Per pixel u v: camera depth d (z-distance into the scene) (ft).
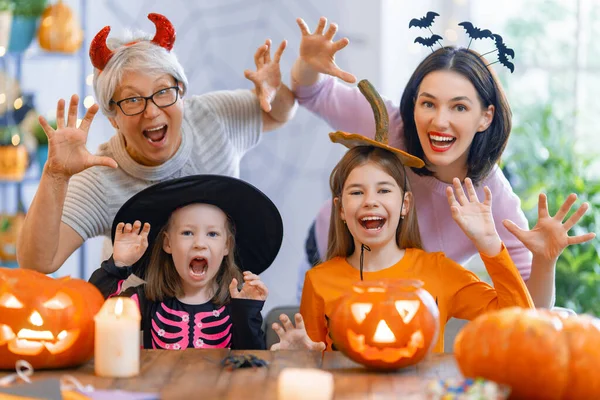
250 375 4.08
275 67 6.53
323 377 3.49
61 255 5.87
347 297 4.33
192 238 5.82
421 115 6.08
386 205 5.64
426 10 11.17
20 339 4.22
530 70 11.23
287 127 11.23
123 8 10.91
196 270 5.91
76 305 4.33
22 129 10.03
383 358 4.16
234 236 6.05
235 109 6.63
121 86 5.81
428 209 6.53
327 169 11.23
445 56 6.12
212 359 4.46
